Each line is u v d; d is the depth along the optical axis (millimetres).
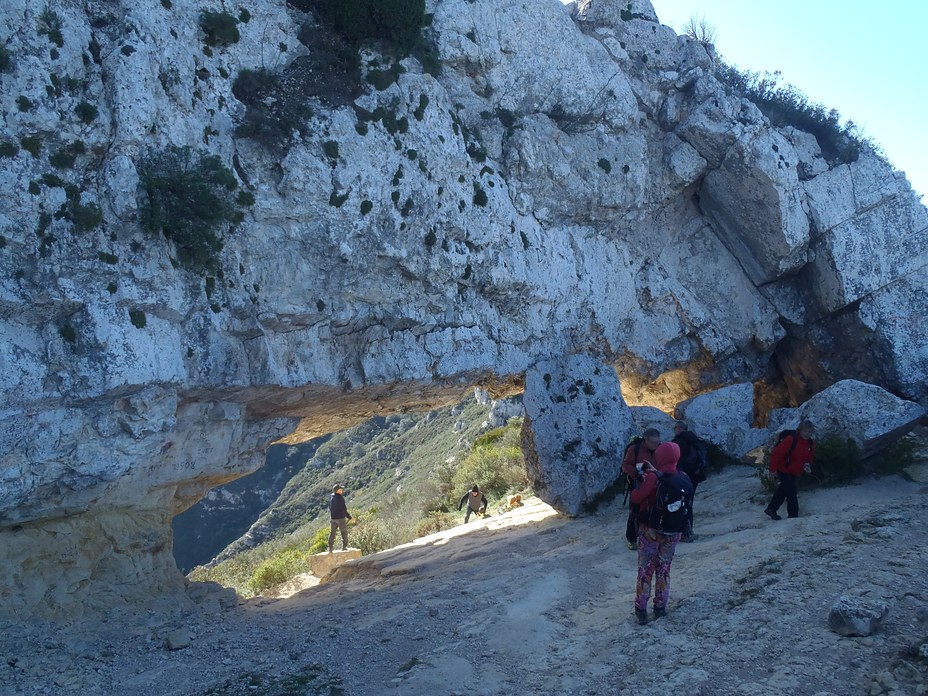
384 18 11867
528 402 14055
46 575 9023
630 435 14320
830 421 12367
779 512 11164
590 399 14281
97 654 8555
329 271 11062
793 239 16000
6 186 8117
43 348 8398
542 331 14453
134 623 9484
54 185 8516
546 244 14469
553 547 12070
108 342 8625
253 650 8547
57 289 8383
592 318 15305
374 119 11680
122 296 8945
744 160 15656
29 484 8281
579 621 8297
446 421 49344
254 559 27984
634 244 16344
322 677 7406
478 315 13352
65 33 8766
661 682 6465
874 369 16688
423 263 12188
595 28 15992
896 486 11344
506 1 14172
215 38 10477
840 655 6445
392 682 7109
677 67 16344
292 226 10664
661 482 7816
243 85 10562
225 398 10508
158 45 9664
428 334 12672
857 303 16594
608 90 15219
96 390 8516
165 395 9367
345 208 11016
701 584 8461
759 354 17781
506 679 7020
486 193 13289
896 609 7020
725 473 14430
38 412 8312
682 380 17719
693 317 16531
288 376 10766
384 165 11578
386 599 10203
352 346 11883
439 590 10180
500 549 12594
